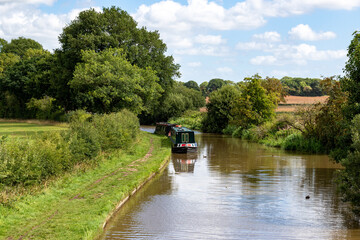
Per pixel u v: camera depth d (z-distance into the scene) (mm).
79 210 10891
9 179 10789
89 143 17406
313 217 11797
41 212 10578
